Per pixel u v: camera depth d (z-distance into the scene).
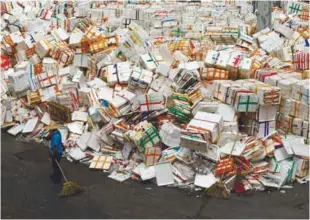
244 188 12.82
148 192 12.86
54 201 12.50
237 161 13.23
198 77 15.96
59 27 23.17
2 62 21.31
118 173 14.05
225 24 23.14
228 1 30.98
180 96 15.03
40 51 19.95
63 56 19.23
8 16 26.11
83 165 14.74
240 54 16.69
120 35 20.61
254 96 13.81
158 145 14.20
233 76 16.14
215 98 14.87
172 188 13.06
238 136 13.70
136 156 14.31
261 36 19.91
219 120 13.48
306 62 16.62
